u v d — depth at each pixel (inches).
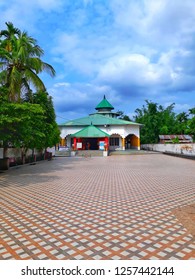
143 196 295.9
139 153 1334.9
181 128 1722.4
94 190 333.4
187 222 198.8
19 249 153.9
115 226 192.4
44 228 189.9
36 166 682.8
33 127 612.4
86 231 182.4
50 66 701.9
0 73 621.6
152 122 1761.8
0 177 464.8
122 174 494.3
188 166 650.2
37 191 329.7
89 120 1503.4
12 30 685.3
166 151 1443.2
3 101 462.9
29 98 704.4
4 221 208.1
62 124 1473.9
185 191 323.0
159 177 446.3
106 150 1304.1
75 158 1055.6
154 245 156.8
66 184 381.1
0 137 463.5
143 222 201.0
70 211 235.3
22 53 626.2
